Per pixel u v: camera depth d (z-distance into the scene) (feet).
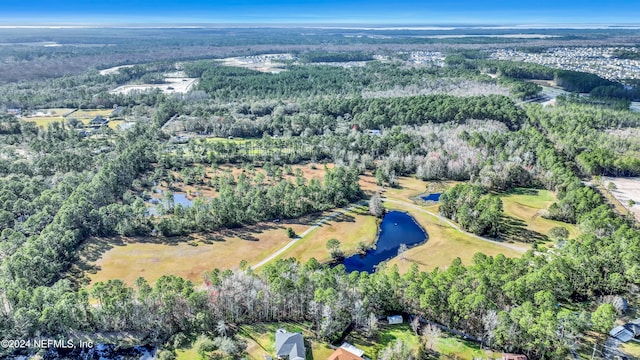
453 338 292.61
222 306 308.81
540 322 268.41
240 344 287.07
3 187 476.54
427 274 331.98
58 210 437.58
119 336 297.74
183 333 296.71
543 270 314.76
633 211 465.47
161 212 468.75
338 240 427.33
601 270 336.29
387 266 386.52
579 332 280.10
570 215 456.45
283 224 460.96
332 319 294.87
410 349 272.51
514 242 424.87
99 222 430.61
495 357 274.77
